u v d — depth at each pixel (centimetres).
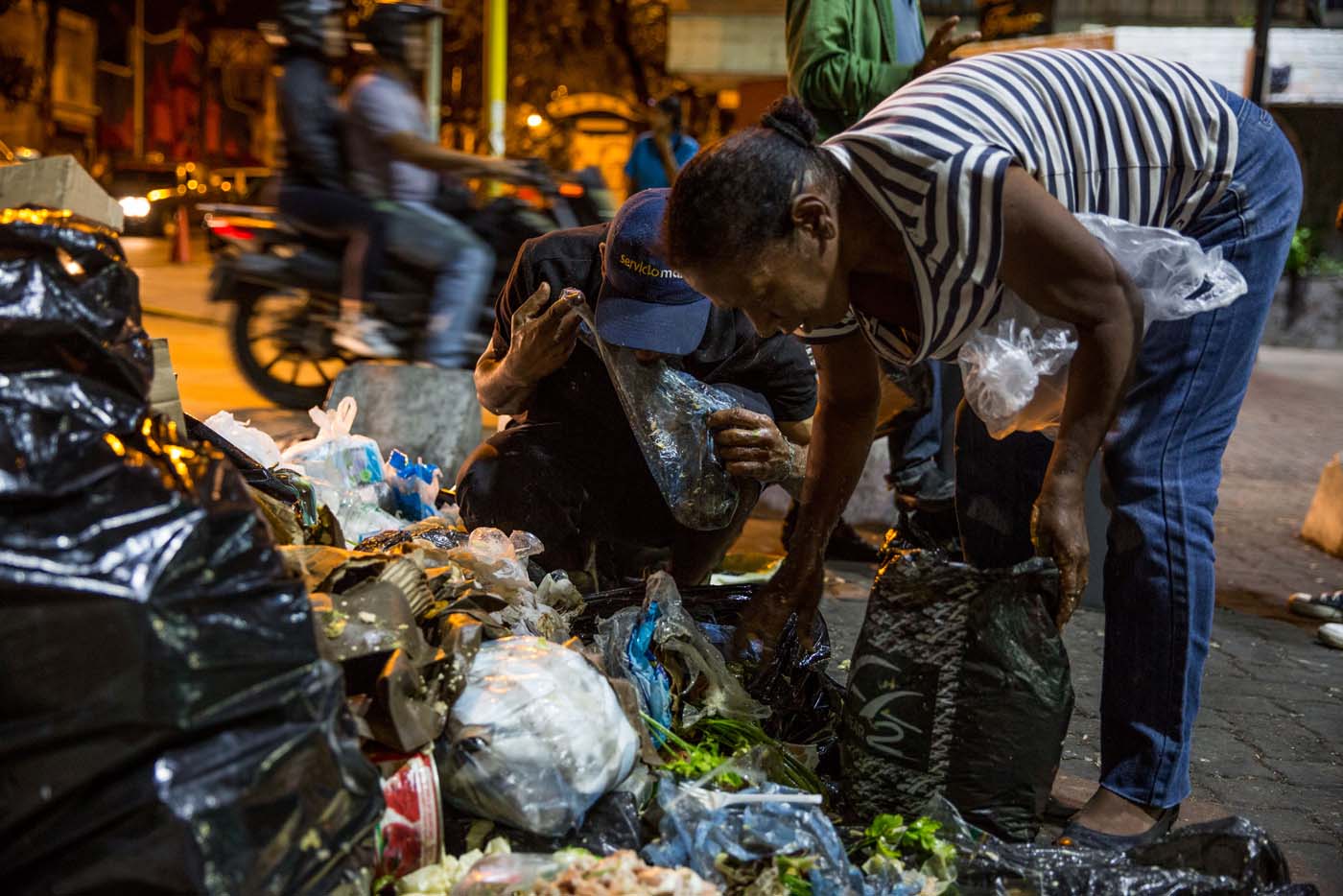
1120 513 241
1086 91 218
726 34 1116
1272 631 457
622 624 248
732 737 243
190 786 151
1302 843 272
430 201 678
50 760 149
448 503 358
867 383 249
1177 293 222
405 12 654
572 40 2572
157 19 3022
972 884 210
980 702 223
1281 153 237
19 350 165
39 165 199
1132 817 241
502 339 315
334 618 195
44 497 156
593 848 200
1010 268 204
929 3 1052
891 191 201
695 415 277
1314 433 998
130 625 151
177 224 1873
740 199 198
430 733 194
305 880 159
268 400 709
